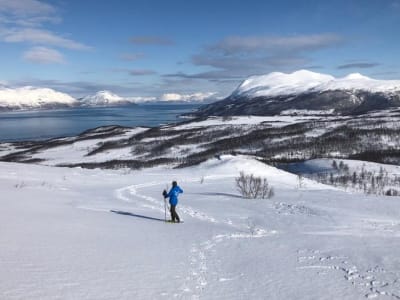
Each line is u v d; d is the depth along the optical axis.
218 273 10.45
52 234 13.99
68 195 33.44
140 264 10.79
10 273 8.94
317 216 21.94
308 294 8.88
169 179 56.50
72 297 7.82
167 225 18.39
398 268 10.76
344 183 91.25
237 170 69.00
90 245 12.66
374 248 13.04
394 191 81.50
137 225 17.91
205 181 54.25
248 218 21.52
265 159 150.50
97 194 36.75
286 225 18.92
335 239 14.70
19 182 42.88
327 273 10.47
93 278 9.19
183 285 9.23
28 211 20.14
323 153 174.50
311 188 48.00
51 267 9.73
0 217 17.09
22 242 12.23
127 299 8.02
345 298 8.64
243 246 13.70
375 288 9.26
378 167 110.44
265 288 9.27
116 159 179.38
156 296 8.35
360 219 20.73
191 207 26.86
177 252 12.56
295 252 12.79
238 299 8.50
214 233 16.14
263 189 35.19
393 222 19.84
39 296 7.69
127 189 42.47
